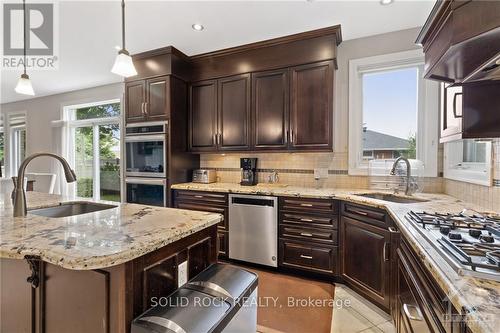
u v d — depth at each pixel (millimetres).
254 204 2699
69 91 4777
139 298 979
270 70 2900
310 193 2488
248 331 1172
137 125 3309
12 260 1147
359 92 2861
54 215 1917
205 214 1540
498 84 1397
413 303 1185
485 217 1428
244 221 2744
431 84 2555
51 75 3920
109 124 4543
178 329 844
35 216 1474
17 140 5734
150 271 1039
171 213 1560
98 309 959
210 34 2709
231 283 1174
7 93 4887
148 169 3285
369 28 2600
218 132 3205
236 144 3104
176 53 3121
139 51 3145
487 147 1701
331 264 2396
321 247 2428
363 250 2096
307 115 2732
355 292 2246
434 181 2545
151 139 3209
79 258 870
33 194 2383
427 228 1250
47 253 924
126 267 931
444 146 2463
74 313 1014
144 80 3275
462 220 1340
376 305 2033
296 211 2521
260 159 3318
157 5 2193
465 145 2184
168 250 1143
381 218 1913
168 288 1137
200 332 844
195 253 1326
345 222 2311
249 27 2564
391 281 1789
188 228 1244
